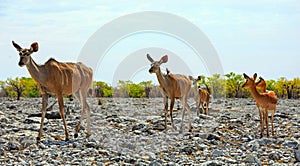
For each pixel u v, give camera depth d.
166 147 11.53
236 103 33.78
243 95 46.62
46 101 12.72
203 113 18.14
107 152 10.70
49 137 12.88
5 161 9.66
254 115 21.17
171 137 12.86
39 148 11.34
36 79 12.39
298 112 23.78
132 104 26.22
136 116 19.38
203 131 14.34
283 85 48.59
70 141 12.30
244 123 17.00
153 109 23.12
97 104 21.34
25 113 22.25
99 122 15.69
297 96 48.19
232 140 12.72
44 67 12.47
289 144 11.46
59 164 9.43
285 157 9.95
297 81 48.00
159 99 28.66
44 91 12.67
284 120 17.91
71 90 13.05
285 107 29.09
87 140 12.33
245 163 9.41
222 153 10.41
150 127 14.87
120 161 9.78
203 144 11.66
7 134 13.30
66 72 12.80
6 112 22.69
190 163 9.45
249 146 11.59
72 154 10.45
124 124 16.22
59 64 12.85
